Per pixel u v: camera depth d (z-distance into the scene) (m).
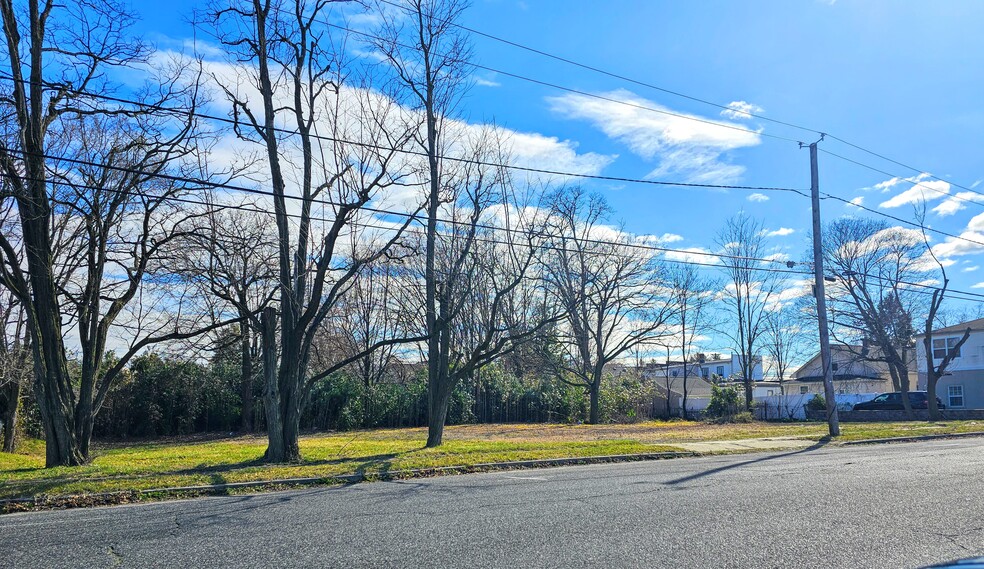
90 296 16.30
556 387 45.56
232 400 39.50
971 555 6.56
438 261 21.52
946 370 46.72
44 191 15.13
